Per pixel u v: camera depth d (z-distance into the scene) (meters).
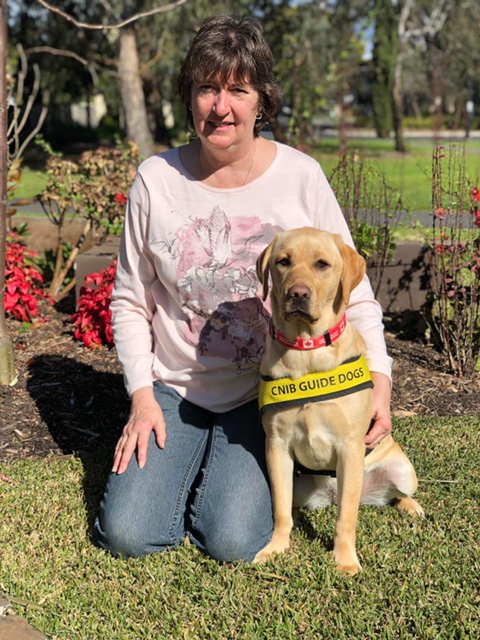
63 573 2.76
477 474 3.55
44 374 4.74
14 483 3.41
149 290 3.25
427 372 4.98
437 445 3.87
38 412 4.25
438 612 2.51
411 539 2.97
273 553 2.88
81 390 4.53
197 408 3.18
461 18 35.19
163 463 2.96
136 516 2.84
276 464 2.88
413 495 3.37
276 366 2.79
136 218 3.14
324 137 31.28
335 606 2.55
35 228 7.22
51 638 2.42
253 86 2.89
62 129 29.34
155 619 2.52
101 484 3.42
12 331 5.54
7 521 3.09
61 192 6.34
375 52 33.34
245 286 3.04
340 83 19.66
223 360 3.09
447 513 3.20
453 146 5.64
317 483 3.20
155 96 26.33
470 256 5.10
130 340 3.19
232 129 2.89
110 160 6.75
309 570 2.77
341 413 2.75
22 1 20.72
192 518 2.95
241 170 3.03
